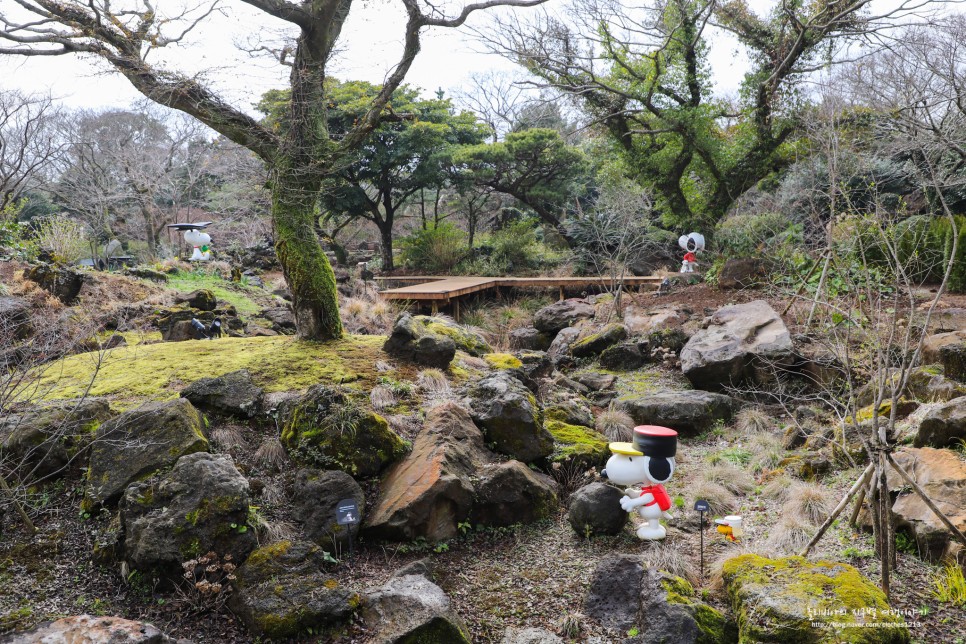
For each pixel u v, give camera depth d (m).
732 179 16.77
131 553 4.11
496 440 5.89
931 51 12.25
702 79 16.91
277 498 4.99
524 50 16.27
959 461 4.66
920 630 3.68
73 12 6.37
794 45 14.69
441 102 27.02
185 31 6.80
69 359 7.23
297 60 7.24
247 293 14.09
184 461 4.50
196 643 3.79
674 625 3.77
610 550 4.98
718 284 12.80
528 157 24.77
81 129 20.00
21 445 4.80
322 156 7.29
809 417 7.37
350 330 11.53
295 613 3.86
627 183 17.56
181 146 24.98
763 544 4.84
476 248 25.86
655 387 9.27
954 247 3.89
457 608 4.30
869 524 4.71
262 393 6.04
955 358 6.57
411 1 7.17
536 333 13.55
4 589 3.99
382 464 5.37
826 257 7.40
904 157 13.02
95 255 17.42
